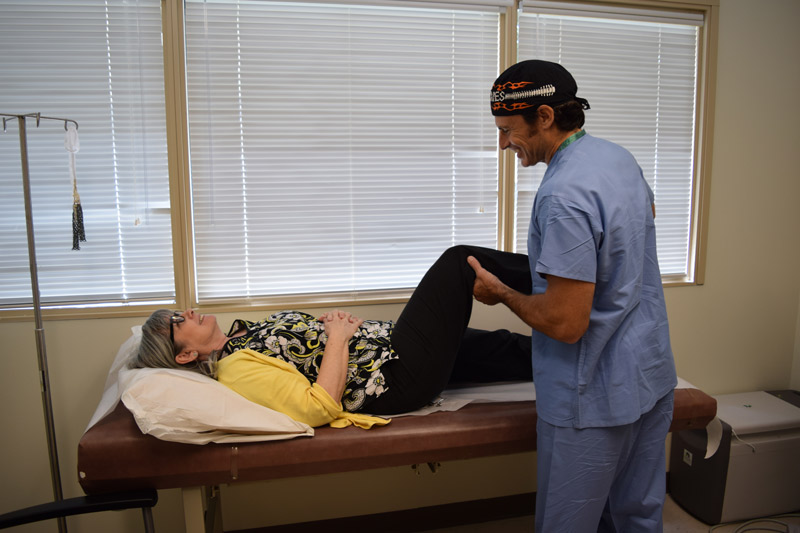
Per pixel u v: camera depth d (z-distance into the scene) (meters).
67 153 1.89
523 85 1.27
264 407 1.46
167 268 1.99
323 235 2.09
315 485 2.12
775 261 2.46
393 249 2.15
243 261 2.04
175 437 1.34
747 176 2.38
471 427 1.55
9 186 1.87
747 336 2.48
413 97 2.08
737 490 2.14
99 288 1.96
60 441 1.95
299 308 2.07
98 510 1.32
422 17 2.05
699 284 2.38
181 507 2.04
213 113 1.95
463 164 2.16
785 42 2.33
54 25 1.83
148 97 1.90
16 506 1.96
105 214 1.93
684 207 2.37
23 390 1.92
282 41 1.97
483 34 2.11
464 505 2.26
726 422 2.14
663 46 2.27
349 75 2.03
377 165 2.09
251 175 2.00
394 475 2.18
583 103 1.32
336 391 1.53
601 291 1.26
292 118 2.00
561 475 1.31
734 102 2.32
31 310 1.89
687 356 2.43
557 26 2.17
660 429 1.40
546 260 1.19
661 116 2.30
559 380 1.30
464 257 1.62
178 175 1.92
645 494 1.42
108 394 1.60
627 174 1.28
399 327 1.67
